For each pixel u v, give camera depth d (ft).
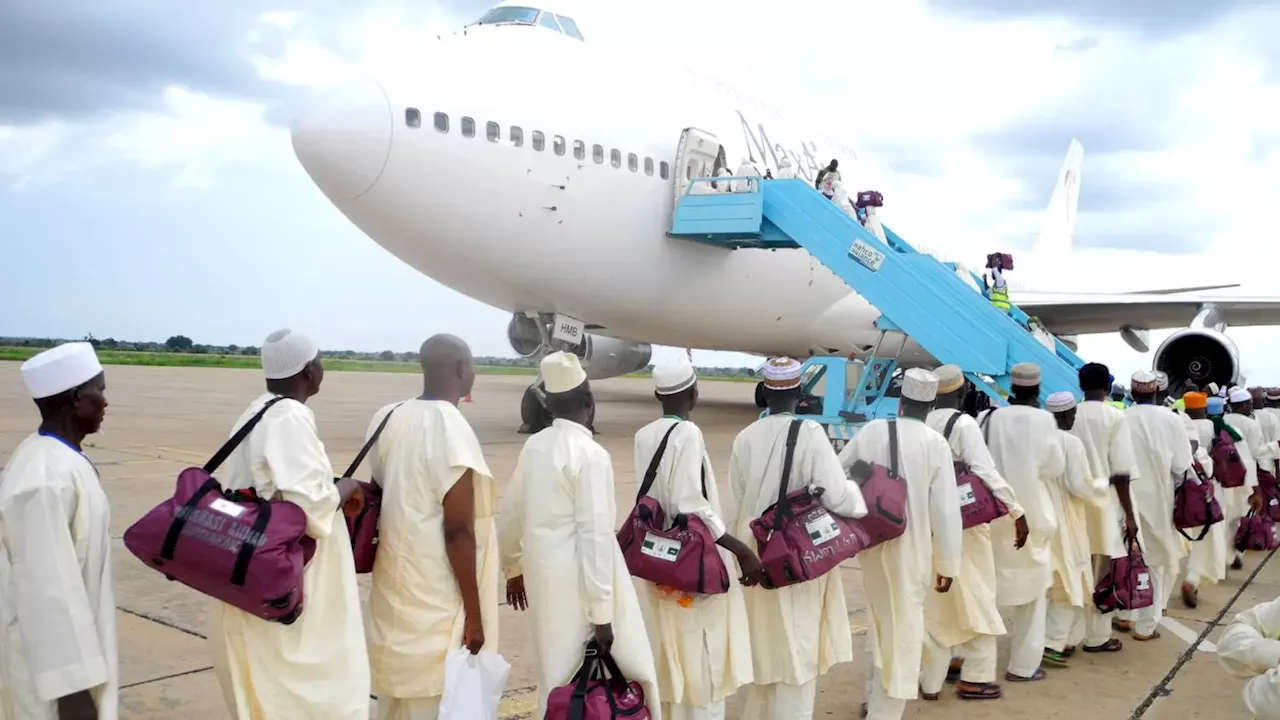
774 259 51.80
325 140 34.47
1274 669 10.11
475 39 40.42
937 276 41.37
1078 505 18.24
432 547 11.28
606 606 10.70
